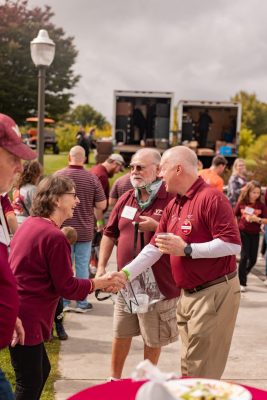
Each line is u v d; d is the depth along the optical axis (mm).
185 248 3400
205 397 2061
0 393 2535
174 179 3553
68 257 3205
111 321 6457
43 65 9883
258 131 65250
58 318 5672
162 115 21156
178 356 5422
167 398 1929
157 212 4277
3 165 2455
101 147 20781
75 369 4992
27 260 3166
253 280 8898
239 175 10586
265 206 8219
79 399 2176
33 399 3234
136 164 4266
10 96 34281
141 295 4137
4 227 2520
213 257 3396
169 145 21016
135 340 5820
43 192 3314
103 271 4512
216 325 3471
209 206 3428
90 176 6520
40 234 3180
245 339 6035
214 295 3473
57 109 38281
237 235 3408
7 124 2461
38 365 3223
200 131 21688
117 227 4551
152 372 1940
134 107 21344
